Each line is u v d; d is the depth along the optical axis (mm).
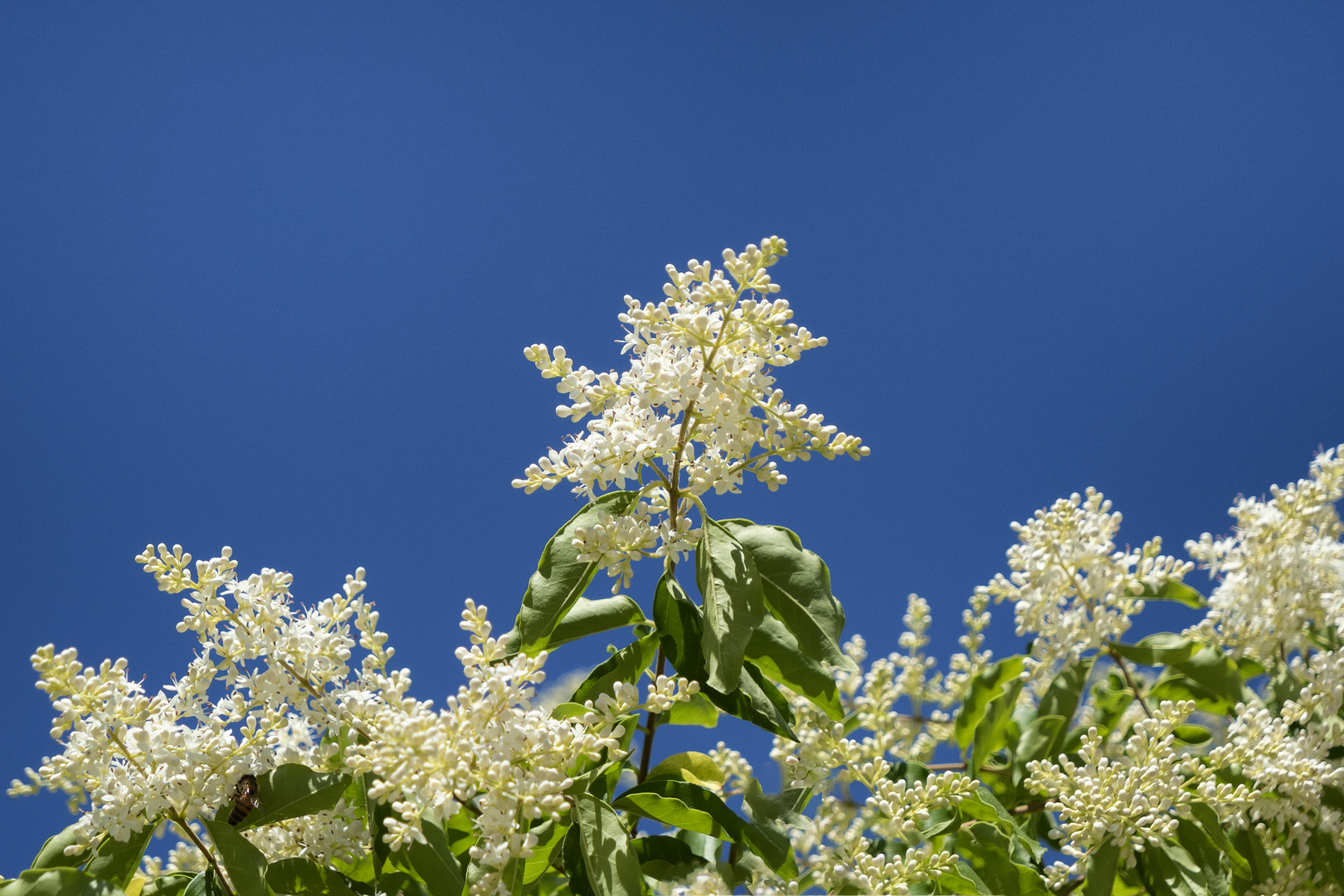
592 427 719
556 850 716
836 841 794
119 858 693
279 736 724
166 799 690
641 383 711
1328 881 752
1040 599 795
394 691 698
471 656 692
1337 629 791
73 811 704
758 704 729
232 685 710
